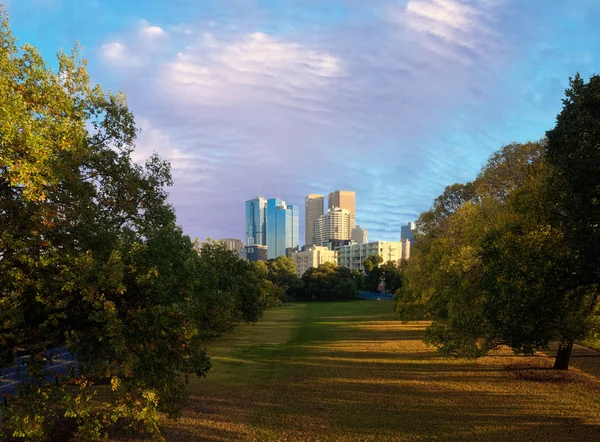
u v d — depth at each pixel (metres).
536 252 11.35
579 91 9.93
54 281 9.24
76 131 10.04
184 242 14.07
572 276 10.81
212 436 13.16
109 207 12.55
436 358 25.34
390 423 14.10
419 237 38.59
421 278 30.00
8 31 10.01
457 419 14.27
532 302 10.98
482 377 20.02
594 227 9.63
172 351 10.76
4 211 9.38
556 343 28.88
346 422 14.32
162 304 10.66
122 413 10.33
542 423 13.55
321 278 108.56
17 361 11.52
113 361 10.58
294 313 69.25
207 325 24.44
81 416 9.70
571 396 16.36
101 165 12.36
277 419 14.77
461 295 17.88
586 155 9.36
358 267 163.25
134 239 11.52
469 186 35.25
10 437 11.58
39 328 9.96
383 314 62.09
